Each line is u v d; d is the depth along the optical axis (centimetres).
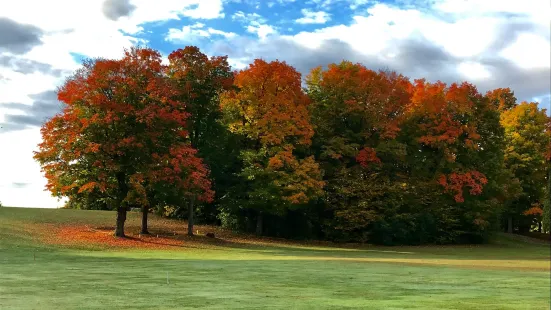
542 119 5722
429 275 1573
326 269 1680
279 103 4012
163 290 1037
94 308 795
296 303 916
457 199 4662
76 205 3503
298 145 4278
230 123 3966
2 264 1625
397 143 4500
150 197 3578
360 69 4669
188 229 3788
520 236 5862
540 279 1528
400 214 4488
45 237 2983
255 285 1174
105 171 3197
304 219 4578
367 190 4347
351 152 4400
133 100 3166
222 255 2552
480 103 5009
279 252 2998
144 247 2952
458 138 4875
